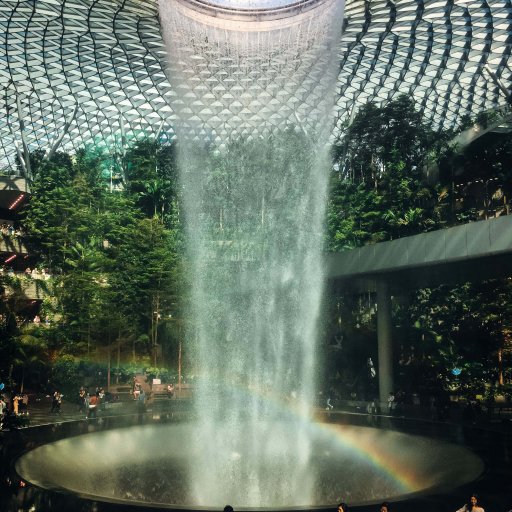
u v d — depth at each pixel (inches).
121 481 727.7
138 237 2126.0
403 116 2363.4
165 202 2524.6
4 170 3070.9
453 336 1829.5
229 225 2385.6
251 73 2365.9
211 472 777.6
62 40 2079.2
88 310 1905.8
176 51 2150.6
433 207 2143.2
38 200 2431.1
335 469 797.9
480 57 2165.4
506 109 2399.1
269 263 2087.8
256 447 913.5
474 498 466.0
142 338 2015.3
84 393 1316.4
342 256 1544.0
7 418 928.3
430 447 824.3
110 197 2436.0
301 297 1913.1
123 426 1005.8
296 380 1878.7
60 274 2220.7
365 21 1932.8
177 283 2020.2
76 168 2591.0
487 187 2263.8
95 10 1831.9
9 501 506.9
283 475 768.9
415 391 1658.5
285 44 2167.8
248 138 2706.7
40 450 759.1
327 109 2596.0
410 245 1338.6
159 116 2800.2
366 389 1753.2
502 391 1577.3
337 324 1931.6
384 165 2409.0
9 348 1266.0
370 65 2332.7
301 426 1045.2
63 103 2687.0
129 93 2610.7
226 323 2030.0
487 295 1764.3
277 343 1946.4
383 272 1430.9
